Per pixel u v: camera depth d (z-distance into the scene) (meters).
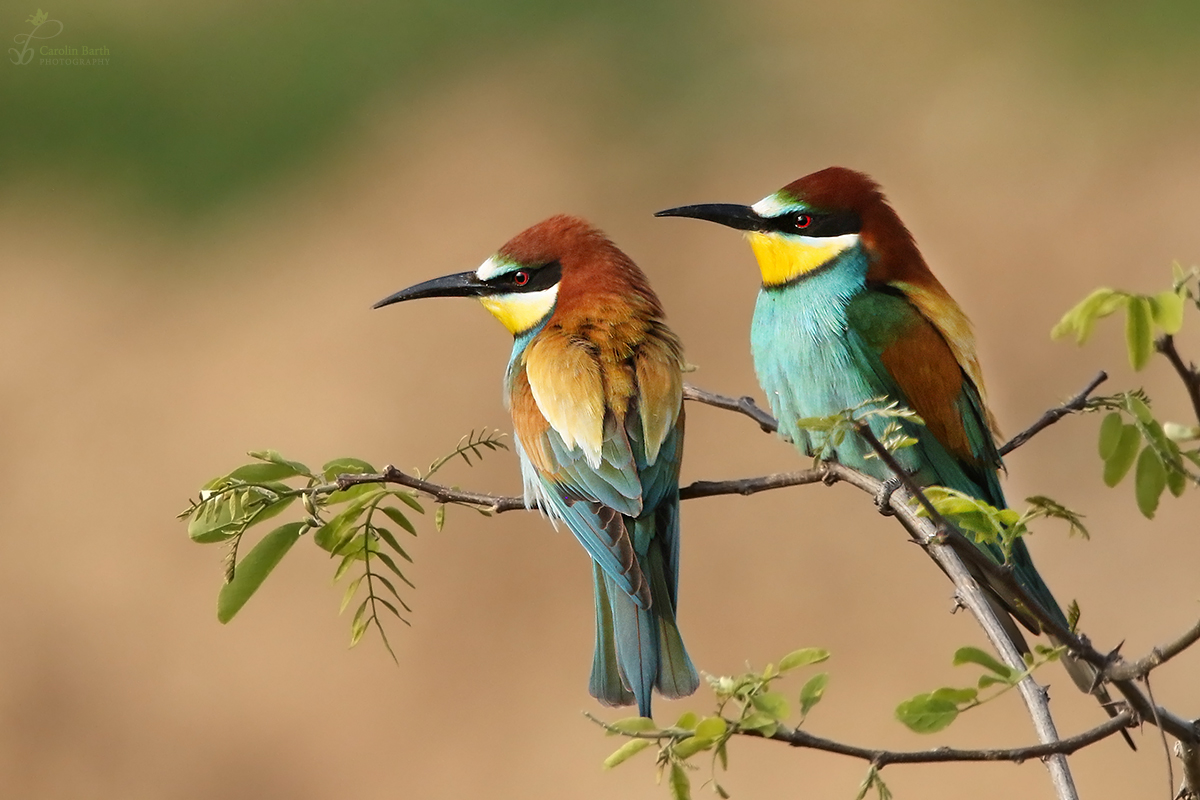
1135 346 3.21
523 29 17.53
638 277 6.21
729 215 6.46
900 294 6.32
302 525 4.46
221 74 17.56
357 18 17.73
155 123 17.00
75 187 16.48
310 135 16.66
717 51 17.00
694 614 10.31
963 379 6.33
